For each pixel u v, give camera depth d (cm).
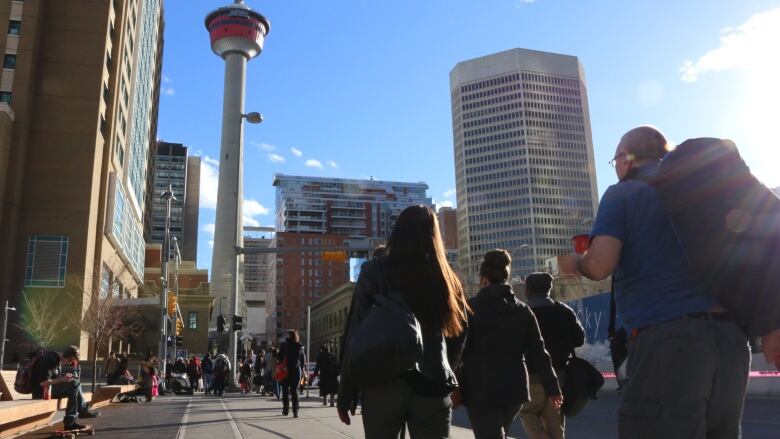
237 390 3122
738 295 237
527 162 17662
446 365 321
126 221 6838
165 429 1007
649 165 287
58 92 5388
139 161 8156
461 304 350
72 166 5281
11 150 5050
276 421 1134
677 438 237
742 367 245
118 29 6072
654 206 265
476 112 18638
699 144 251
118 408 1605
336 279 18100
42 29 5472
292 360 1262
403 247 329
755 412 1351
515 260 17225
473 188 18262
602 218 275
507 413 439
